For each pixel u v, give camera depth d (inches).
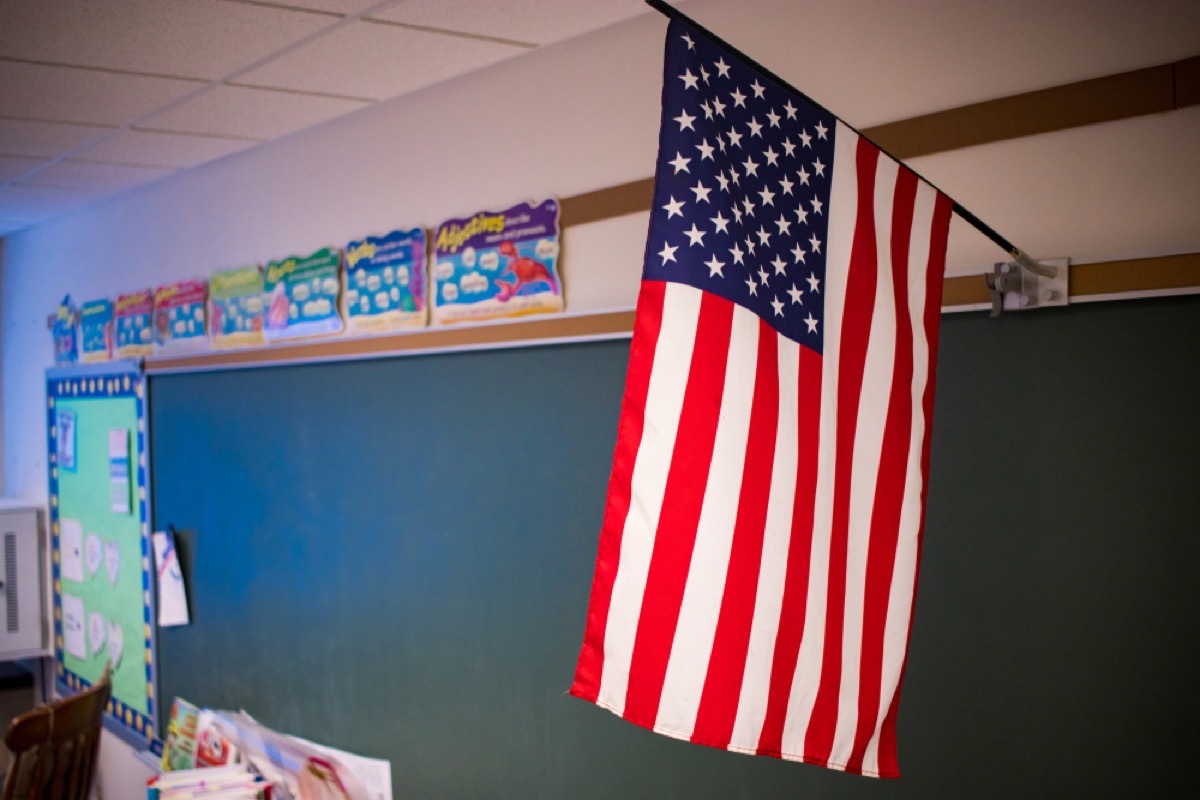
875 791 84.9
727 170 53.6
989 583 77.7
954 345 79.1
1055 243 73.5
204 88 125.7
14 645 233.3
